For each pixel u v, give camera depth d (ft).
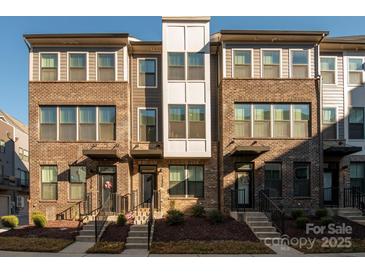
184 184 71.20
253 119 70.18
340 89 75.61
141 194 71.36
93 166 69.31
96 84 70.13
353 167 75.20
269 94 70.18
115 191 69.10
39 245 47.70
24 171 151.84
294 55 71.51
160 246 47.14
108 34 68.90
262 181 68.95
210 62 75.05
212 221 59.06
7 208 130.31
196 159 71.20
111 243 48.75
